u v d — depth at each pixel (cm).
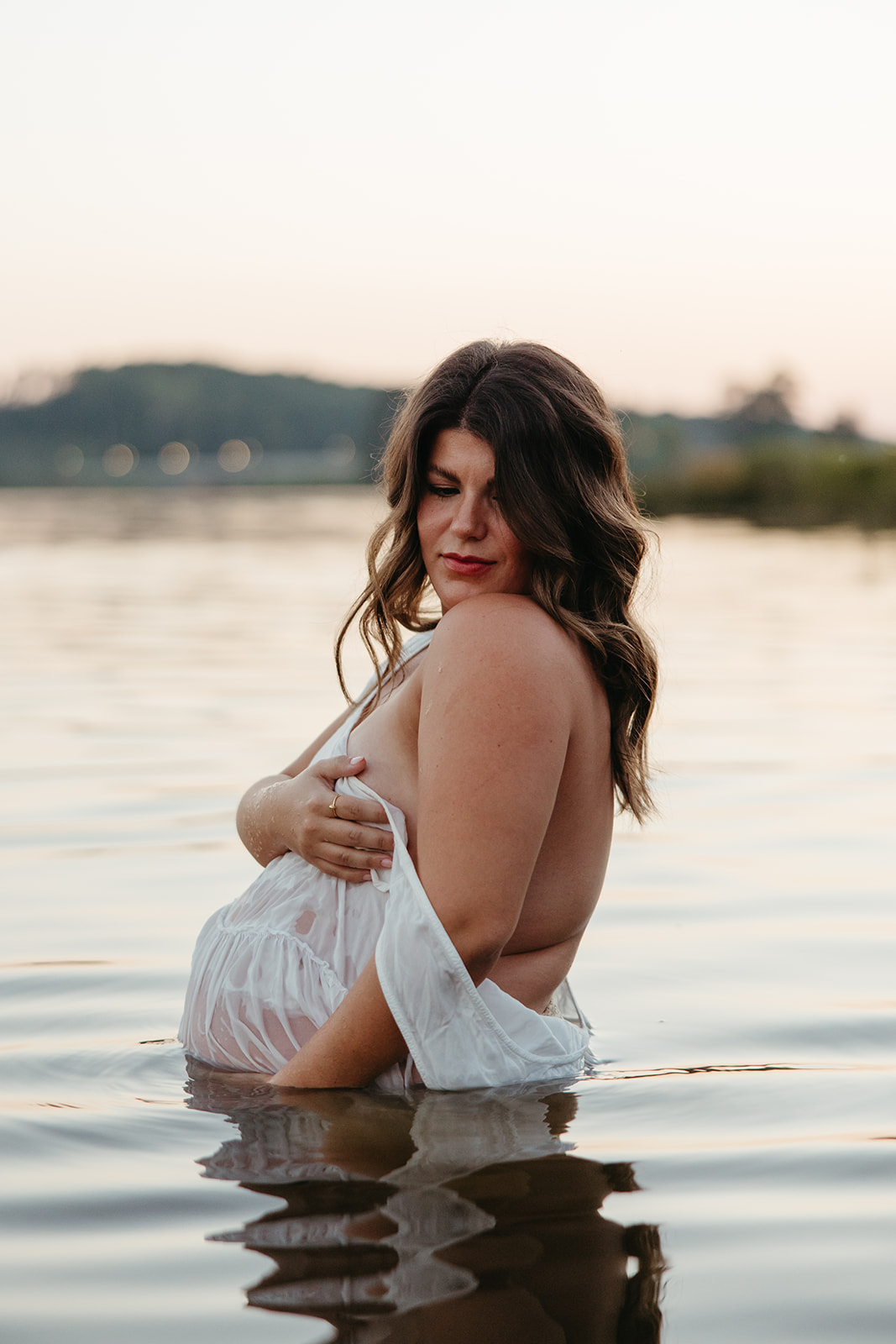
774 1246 145
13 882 339
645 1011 239
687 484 3011
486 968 182
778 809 428
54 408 19138
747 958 275
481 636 179
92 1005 242
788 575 1414
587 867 198
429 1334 126
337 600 1152
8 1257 142
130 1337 126
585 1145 172
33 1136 176
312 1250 143
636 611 233
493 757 174
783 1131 179
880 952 279
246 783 459
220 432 19112
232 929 207
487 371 191
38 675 729
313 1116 179
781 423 6109
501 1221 149
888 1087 197
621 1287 135
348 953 194
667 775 476
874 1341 126
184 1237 146
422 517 198
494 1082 190
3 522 2877
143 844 379
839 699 650
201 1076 200
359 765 197
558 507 187
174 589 1273
